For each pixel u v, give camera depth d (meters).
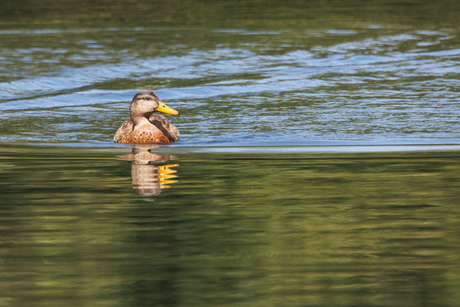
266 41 31.39
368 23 37.22
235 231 8.79
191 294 6.95
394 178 11.30
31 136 15.59
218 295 6.93
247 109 18.52
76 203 10.02
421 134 15.28
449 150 13.53
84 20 39.12
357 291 7.01
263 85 21.95
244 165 12.36
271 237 8.55
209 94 20.75
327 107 18.59
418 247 8.20
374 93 20.48
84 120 17.58
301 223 9.09
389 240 8.44
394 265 7.66
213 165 12.36
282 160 12.77
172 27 36.44
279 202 10.00
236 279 7.30
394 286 7.12
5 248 8.20
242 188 10.75
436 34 33.03
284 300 6.82
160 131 14.88
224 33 34.16
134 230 8.85
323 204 9.88
